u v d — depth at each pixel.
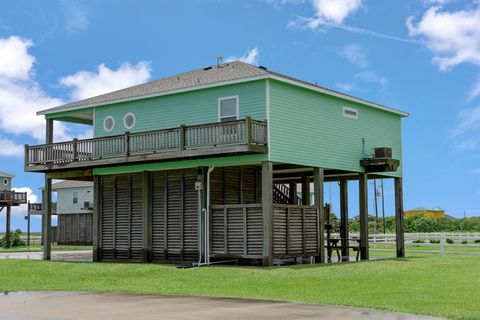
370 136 25.75
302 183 25.59
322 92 22.59
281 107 20.80
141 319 9.87
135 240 23.19
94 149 23.17
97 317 10.12
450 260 23.61
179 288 14.80
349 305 11.59
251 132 19.30
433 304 11.77
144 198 22.77
